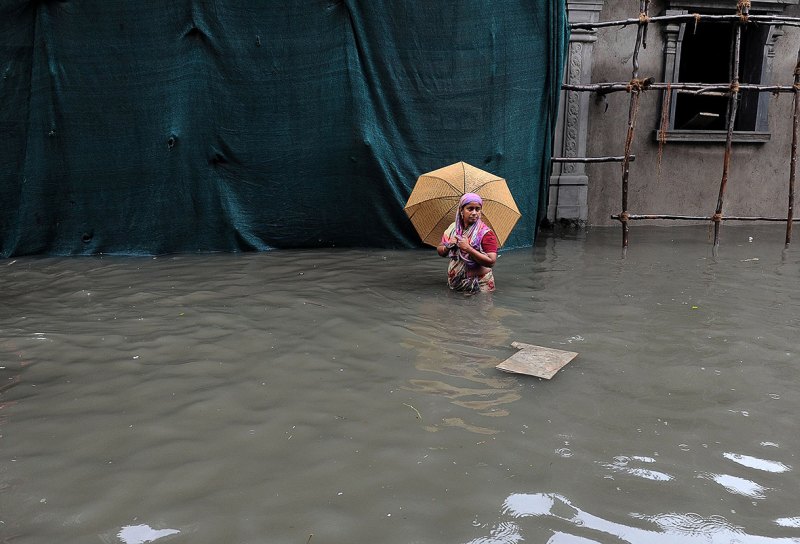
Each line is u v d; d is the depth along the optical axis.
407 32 6.98
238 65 6.90
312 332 4.36
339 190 7.29
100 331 4.38
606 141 9.13
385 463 2.70
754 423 3.07
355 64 6.95
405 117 7.18
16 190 6.90
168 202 7.06
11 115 6.74
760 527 2.28
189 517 2.32
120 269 6.33
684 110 12.70
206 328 4.43
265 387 3.46
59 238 7.07
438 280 5.89
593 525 2.29
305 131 7.11
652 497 2.46
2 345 4.10
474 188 5.39
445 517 2.32
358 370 3.71
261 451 2.79
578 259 6.93
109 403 3.27
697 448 2.84
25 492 2.48
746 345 4.12
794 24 7.07
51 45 6.67
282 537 2.21
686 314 4.81
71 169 6.92
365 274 6.12
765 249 7.60
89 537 2.21
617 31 8.87
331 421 3.07
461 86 7.18
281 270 6.27
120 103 6.83
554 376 3.62
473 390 3.43
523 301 5.18
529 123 7.41
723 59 12.91
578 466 2.68
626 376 3.63
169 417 3.11
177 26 6.73
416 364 3.80
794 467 2.69
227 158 7.09
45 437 2.91
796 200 9.75
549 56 7.26
